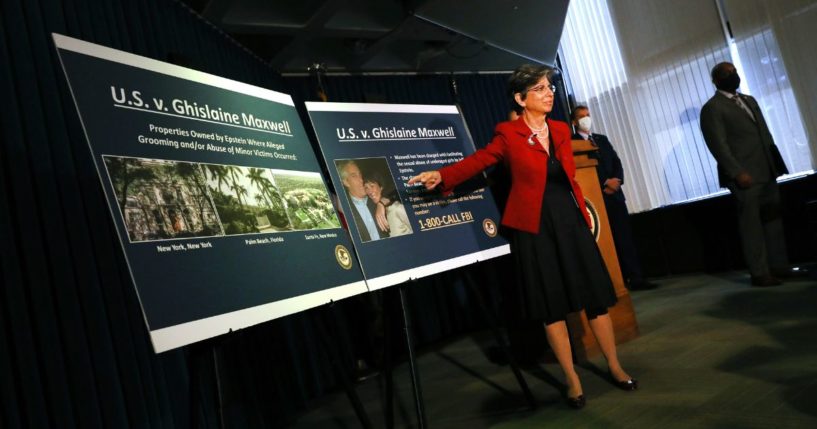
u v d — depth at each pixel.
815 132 4.59
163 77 1.50
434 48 5.27
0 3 1.99
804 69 4.63
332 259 1.76
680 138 5.59
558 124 2.47
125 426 2.00
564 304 2.28
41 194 1.93
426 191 2.26
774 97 4.84
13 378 1.67
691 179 5.53
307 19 4.06
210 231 1.42
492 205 2.52
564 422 2.12
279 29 4.07
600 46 6.26
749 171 4.03
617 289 3.28
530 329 3.21
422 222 2.17
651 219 5.66
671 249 5.53
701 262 5.31
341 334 4.25
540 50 5.73
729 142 4.12
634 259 5.06
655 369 2.55
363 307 4.26
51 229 1.93
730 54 5.14
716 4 5.19
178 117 1.49
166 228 1.32
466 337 5.04
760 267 4.00
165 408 2.27
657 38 5.67
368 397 3.43
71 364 1.87
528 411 2.36
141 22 2.93
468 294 5.47
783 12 4.72
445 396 2.93
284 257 1.59
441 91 5.98
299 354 3.79
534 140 2.35
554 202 2.34
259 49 4.43
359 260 1.88
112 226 2.25
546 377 2.88
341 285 1.74
